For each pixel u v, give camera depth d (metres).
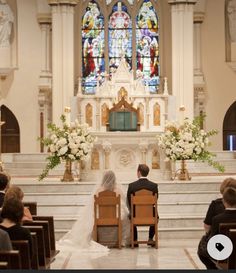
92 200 15.72
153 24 31.91
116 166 21.34
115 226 15.62
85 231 15.50
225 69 31.47
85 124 19.44
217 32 31.53
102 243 15.65
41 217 12.79
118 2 32.00
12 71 31.33
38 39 31.45
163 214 18.03
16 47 31.45
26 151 31.31
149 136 21.23
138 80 24.14
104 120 23.88
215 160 25.64
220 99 31.48
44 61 31.41
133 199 15.34
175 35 29.22
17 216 9.72
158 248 15.57
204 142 19.77
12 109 31.31
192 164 25.66
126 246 15.82
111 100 23.88
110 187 15.77
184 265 13.27
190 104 29.12
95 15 31.97
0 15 31.09
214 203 11.09
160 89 31.48
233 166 25.69
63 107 29.09
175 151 19.47
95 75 31.67
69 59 29.22
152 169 21.30
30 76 31.38
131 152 21.39
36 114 31.38
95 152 21.27
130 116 22.08
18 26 31.42
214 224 10.38
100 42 31.89
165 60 31.62
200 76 31.31
